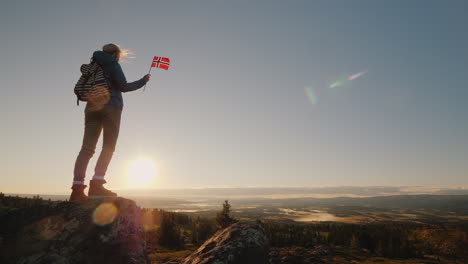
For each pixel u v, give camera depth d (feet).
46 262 10.22
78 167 13.50
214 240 15.92
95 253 10.96
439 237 412.57
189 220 453.58
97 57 14.16
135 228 12.48
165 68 19.58
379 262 224.12
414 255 299.38
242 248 13.93
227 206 239.71
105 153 14.08
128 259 11.43
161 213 438.40
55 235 10.85
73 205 11.85
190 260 14.85
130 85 14.90
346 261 169.48
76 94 14.28
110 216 11.91
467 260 297.53
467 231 427.74
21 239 10.63
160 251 195.00
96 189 13.60
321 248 235.81
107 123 14.07
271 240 305.73
